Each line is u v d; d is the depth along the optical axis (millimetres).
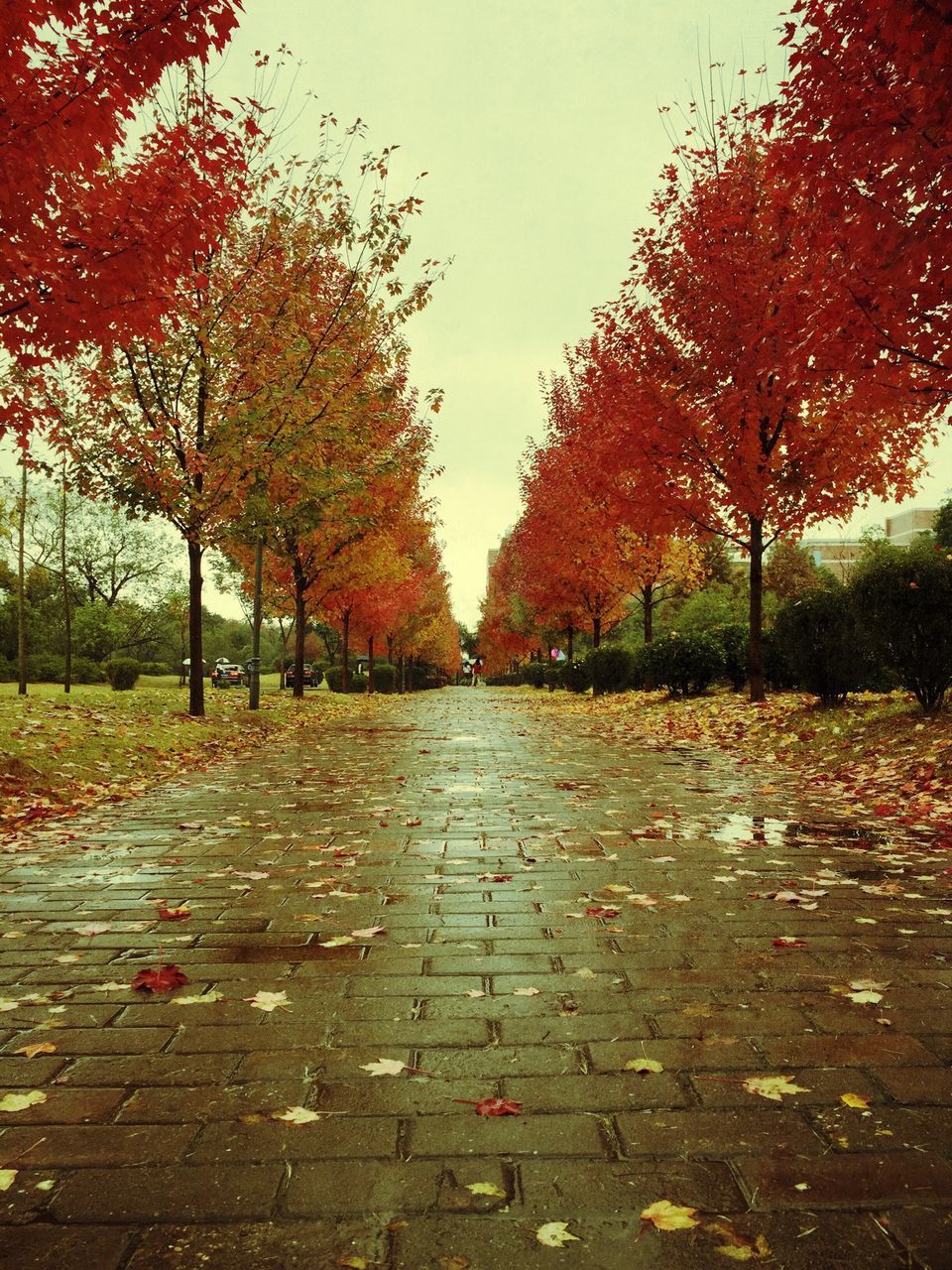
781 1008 3133
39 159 5699
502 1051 2818
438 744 13484
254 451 13977
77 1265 1804
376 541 24328
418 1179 2109
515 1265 1802
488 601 65750
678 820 6738
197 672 15250
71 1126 2367
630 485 18406
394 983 3422
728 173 13812
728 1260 1812
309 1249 1855
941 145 5875
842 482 14188
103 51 5605
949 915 4223
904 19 5141
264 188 13609
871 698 12047
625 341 15281
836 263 7457
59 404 12742
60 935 4059
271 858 5574
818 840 5945
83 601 59938
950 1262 1802
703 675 18641
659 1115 2400
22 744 8969
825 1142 2256
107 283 6492
